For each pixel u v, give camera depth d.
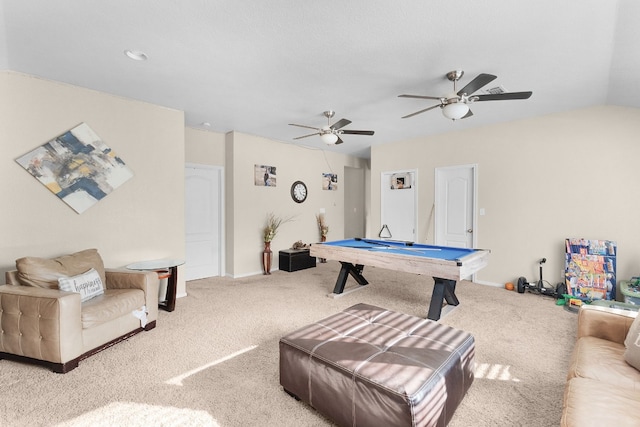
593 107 3.71
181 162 3.97
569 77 2.84
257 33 2.16
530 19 1.95
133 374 2.11
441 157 5.10
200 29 2.11
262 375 2.11
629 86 2.95
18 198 2.82
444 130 4.89
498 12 1.89
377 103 3.61
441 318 3.14
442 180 5.16
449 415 1.55
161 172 3.79
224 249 5.22
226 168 5.20
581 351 1.70
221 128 4.86
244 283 4.68
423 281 4.73
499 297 3.92
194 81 3.01
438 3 1.82
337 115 4.11
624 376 1.42
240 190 5.17
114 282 2.93
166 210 3.85
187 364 2.25
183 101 3.61
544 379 2.07
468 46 2.31
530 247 4.21
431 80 2.94
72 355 2.16
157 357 2.35
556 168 3.99
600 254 3.60
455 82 2.89
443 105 2.74
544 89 3.14
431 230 5.26
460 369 1.68
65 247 3.07
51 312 2.10
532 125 4.16
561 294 3.74
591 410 1.17
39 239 2.93
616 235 3.60
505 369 2.20
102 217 3.32
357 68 2.70
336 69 2.72
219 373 2.13
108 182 3.35
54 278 2.50
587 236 3.78
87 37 2.22
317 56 2.49
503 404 1.80
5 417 1.67
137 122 3.57
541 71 2.71
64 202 3.06
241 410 1.75
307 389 1.71
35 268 2.46
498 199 4.47
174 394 1.89
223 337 2.72
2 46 2.35
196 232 4.95
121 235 3.46
